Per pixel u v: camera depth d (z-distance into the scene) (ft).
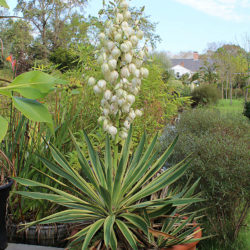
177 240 6.01
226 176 7.29
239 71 56.65
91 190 6.97
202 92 40.65
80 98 10.20
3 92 5.38
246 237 8.00
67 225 7.84
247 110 23.52
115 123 6.88
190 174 7.89
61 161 7.06
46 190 8.06
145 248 5.89
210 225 7.84
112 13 5.98
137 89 6.36
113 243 5.38
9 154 8.04
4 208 6.89
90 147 7.34
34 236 7.72
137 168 7.11
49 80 5.65
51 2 79.15
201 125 11.54
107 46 5.88
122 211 6.44
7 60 7.96
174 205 6.22
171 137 10.77
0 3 5.16
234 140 8.56
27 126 8.09
